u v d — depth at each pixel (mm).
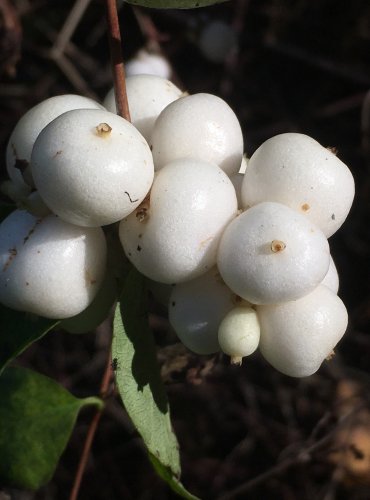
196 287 111
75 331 124
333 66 289
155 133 113
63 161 101
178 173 106
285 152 108
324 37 294
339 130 286
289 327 108
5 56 234
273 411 248
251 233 104
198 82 287
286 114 284
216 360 146
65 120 102
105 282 118
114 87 115
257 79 293
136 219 106
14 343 116
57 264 109
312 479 227
